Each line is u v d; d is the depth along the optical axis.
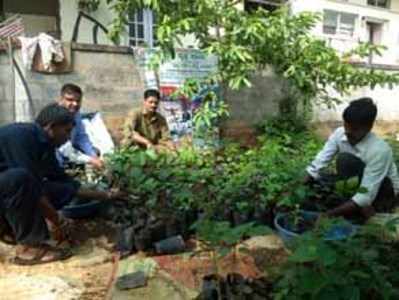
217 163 4.38
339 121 7.57
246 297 2.10
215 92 5.82
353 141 3.03
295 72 5.86
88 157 4.09
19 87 4.96
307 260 1.68
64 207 3.37
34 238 2.83
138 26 7.42
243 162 4.38
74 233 3.26
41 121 2.97
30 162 2.87
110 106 5.54
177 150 4.60
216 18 5.48
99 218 3.53
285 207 3.18
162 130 5.03
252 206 3.26
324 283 1.66
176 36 5.15
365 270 1.87
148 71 5.66
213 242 1.99
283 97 6.86
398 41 11.86
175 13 5.31
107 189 3.57
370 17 11.14
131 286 2.47
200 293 2.29
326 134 7.34
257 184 3.38
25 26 7.64
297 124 6.68
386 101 8.25
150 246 2.96
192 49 5.79
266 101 6.73
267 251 2.85
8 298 2.38
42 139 2.95
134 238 2.94
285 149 5.11
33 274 2.67
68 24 7.22
